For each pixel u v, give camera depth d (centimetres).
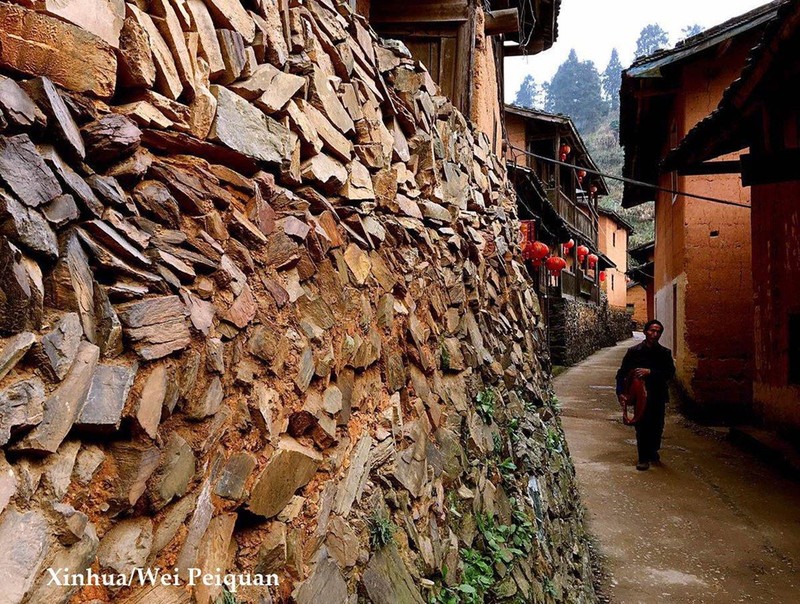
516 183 862
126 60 112
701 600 348
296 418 148
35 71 94
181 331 107
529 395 457
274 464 133
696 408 870
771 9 792
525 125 1370
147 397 96
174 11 126
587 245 1878
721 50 850
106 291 96
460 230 363
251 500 124
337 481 165
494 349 388
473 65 446
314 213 185
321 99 191
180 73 126
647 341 619
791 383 617
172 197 118
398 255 253
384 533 176
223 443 120
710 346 875
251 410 130
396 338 234
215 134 134
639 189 1428
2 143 82
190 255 117
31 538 74
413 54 457
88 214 97
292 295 156
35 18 94
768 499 512
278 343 143
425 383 257
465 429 285
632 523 464
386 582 166
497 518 279
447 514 235
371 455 190
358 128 228
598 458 650
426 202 305
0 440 72
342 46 220
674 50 887
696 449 690
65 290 88
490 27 484
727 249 876
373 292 217
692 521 466
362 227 212
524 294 557
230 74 143
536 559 291
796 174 479
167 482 99
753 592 357
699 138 600
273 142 158
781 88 487
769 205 653
